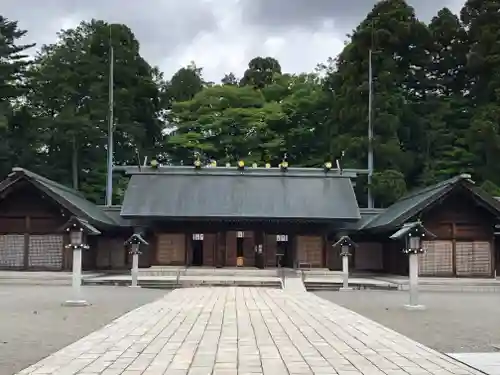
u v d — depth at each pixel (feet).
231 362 27.35
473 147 127.95
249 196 104.37
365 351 30.66
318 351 30.48
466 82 146.00
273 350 30.60
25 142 140.77
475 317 47.60
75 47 157.38
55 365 26.66
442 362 27.94
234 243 104.63
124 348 30.99
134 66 152.15
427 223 90.94
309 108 152.05
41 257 92.12
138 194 104.58
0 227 92.48
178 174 111.34
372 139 126.82
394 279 87.81
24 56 143.84
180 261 102.73
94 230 57.47
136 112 152.46
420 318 46.78
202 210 99.86
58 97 146.61
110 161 126.31
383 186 122.72
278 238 103.96
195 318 43.68
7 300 58.44
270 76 192.95
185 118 160.25
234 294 65.46
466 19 147.54
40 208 92.89
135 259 78.74
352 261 103.86
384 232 92.99
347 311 49.24
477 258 90.74
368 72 135.13
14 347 31.89
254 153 151.23
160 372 25.18
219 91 161.17
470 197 88.43
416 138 138.21
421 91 146.82
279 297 61.93
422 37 139.64
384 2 144.05
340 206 102.32
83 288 75.61
